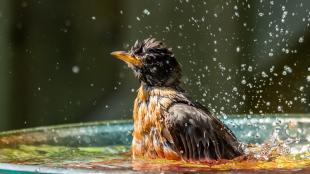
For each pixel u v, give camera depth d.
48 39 16.83
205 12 14.28
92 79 16.80
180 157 7.31
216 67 13.89
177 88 7.89
